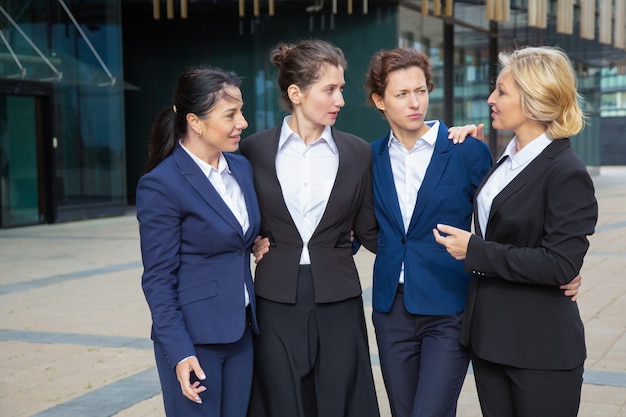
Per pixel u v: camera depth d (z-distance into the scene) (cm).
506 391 272
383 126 1994
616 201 1997
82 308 762
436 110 2242
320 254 300
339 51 297
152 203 275
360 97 2011
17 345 617
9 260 1111
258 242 304
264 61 2078
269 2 1967
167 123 288
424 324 310
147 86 2159
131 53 2162
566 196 249
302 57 292
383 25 1988
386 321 318
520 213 257
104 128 1762
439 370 302
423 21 2125
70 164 1686
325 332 300
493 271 256
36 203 1636
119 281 917
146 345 608
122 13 2145
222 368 288
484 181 276
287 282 298
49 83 1630
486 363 274
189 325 279
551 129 256
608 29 2609
